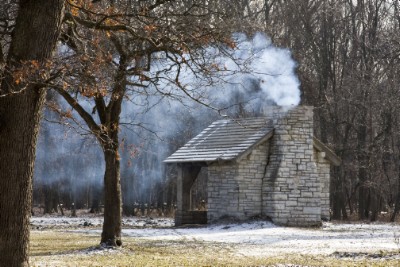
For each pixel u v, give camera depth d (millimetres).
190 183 51594
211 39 21062
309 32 67438
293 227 47281
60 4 17172
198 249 32344
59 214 76375
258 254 29984
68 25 20656
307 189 48781
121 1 21688
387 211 78625
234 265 25031
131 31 19547
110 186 31047
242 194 48281
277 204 47906
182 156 51344
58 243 35031
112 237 31266
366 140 70062
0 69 16469
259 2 68500
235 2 50219
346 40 71062
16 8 21656
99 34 20781
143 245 33812
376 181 67250
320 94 67812
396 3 69562
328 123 70188
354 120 71938
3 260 16484
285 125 48719
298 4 67438
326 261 26703
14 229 16594
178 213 51344
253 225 46969
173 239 38094
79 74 18250
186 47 19938
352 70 69750
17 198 16641
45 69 16609
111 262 25906
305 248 33125
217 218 49562
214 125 53969
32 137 16875
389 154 70438
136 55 24516
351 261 26703
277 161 48469
